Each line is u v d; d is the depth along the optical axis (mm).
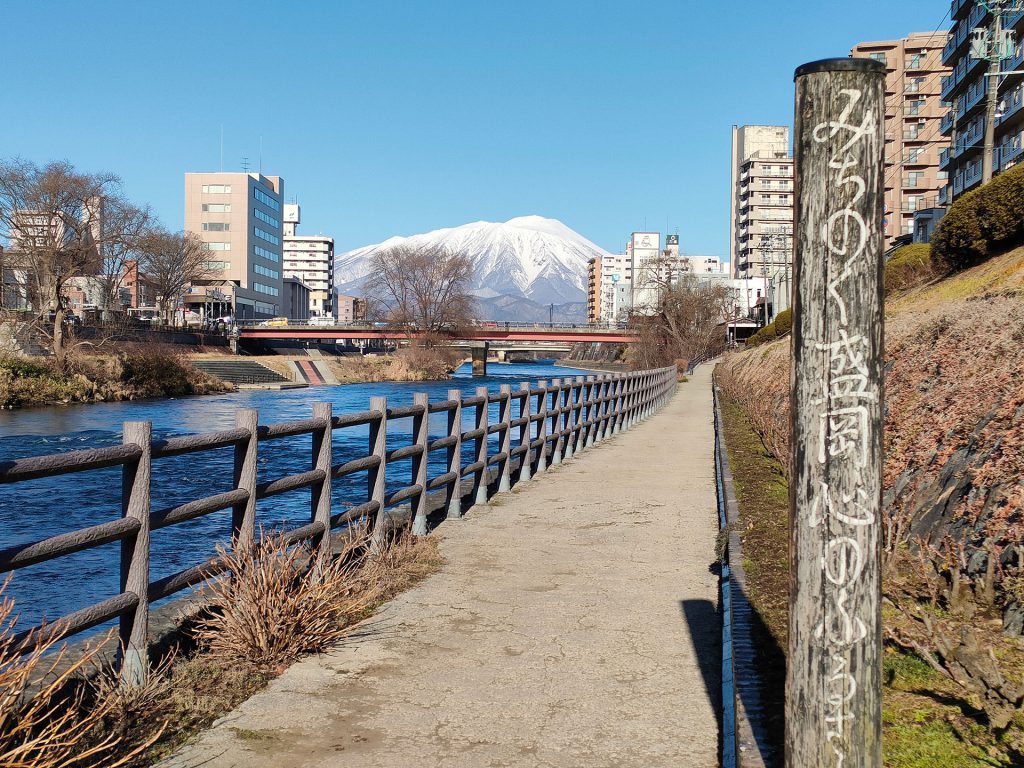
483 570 7949
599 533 9664
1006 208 25016
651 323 97875
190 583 5168
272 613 5406
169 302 110750
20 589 12172
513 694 4969
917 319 17109
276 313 159375
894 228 93812
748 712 4172
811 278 3010
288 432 6211
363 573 6941
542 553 8664
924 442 9523
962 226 27000
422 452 9242
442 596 7066
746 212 167500
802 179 3029
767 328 58000
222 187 141250
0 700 3582
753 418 20344
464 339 99688
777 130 178375
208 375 66000
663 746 4289
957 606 5688
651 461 16453
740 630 5410
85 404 50000
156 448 4758
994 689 4125
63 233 64688
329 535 6758
